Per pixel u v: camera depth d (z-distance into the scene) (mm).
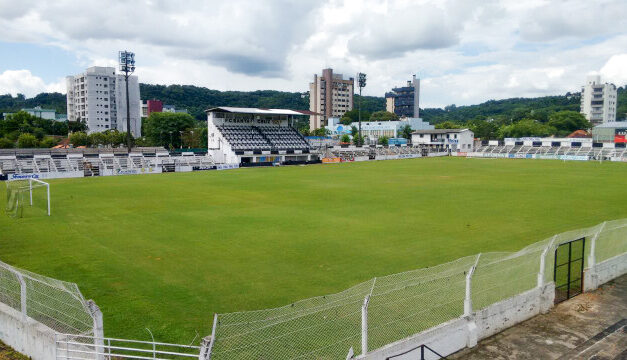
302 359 9898
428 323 11633
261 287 16672
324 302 13898
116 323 13406
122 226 28094
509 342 12086
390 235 25219
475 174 63938
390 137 170750
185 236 25234
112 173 67812
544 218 30078
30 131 120250
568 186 48469
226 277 17922
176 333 12719
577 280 16562
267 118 101000
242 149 87000
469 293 11797
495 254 16719
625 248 17875
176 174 68000
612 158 95688
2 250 22297
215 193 44312
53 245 23281
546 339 12273
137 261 20250
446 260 20141
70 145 119500
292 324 11562
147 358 9922
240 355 9938
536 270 14484
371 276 17953
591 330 12805
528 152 114562
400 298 12898
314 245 23000
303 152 95562
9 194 37438
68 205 36594
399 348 10266
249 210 33938
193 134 128500
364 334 9805
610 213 31844
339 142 151625
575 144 110750
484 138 177250
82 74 182375
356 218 30438
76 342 10102
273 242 23719
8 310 12219
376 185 50688
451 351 11367
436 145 132125
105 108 183000
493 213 32062
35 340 11039
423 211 33062
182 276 18078
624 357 11320
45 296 12859
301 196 41750
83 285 16984
